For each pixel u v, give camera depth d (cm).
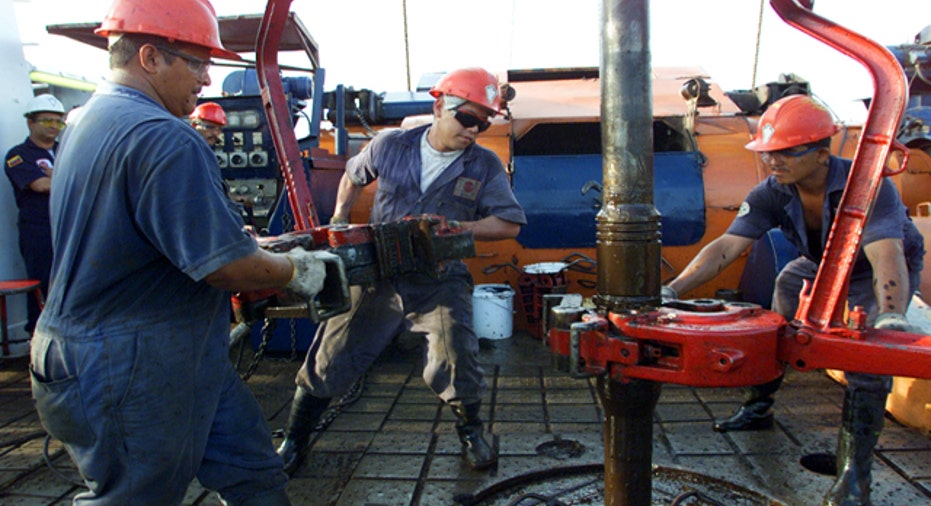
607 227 158
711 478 275
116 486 165
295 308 193
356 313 280
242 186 521
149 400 161
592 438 327
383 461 308
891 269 224
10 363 504
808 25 165
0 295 432
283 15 269
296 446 299
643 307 158
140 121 157
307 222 296
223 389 194
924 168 562
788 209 271
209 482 195
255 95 515
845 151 540
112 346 159
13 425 372
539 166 530
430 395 403
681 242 507
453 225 255
